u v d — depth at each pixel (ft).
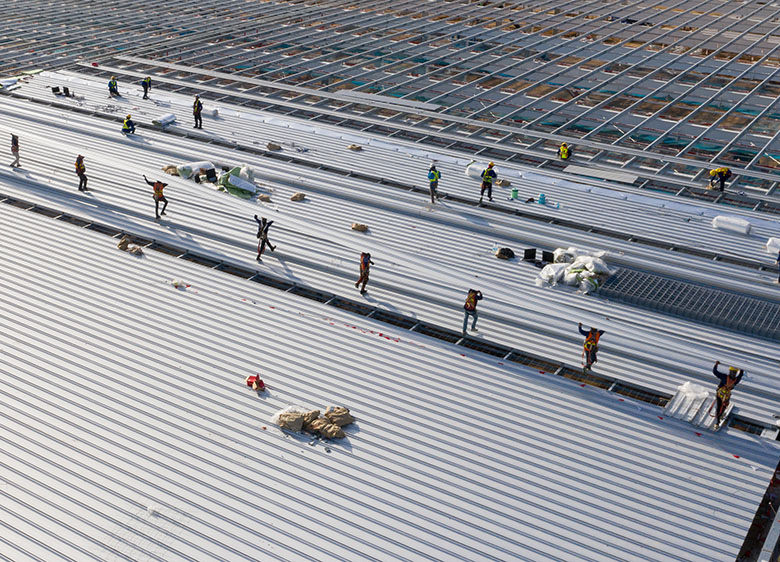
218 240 75.77
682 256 77.87
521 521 44.42
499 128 109.19
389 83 127.85
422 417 52.60
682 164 99.14
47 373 54.80
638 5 197.57
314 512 44.32
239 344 59.41
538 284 71.10
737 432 53.01
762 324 65.10
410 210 84.48
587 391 56.49
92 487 45.14
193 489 45.42
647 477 48.26
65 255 71.10
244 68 132.98
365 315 65.10
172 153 96.22
